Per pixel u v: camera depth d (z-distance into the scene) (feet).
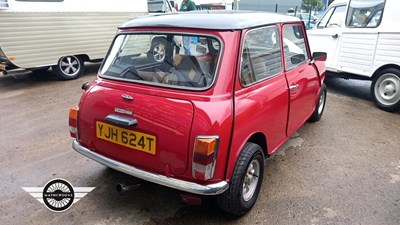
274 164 11.88
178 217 8.84
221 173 7.60
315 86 13.66
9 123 15.55
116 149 8.37
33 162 11.72
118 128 8.14
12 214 8.86
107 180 10.59
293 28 11.75
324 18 21.62
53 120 16.01
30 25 21.38
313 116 15.70
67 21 23.43
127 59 9.05
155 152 7.66
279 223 8.65
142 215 8.90
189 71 7.95
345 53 19.88
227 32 7.90
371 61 18.47
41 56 22.56
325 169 11.57
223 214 8.98
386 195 10.02
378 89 18.49
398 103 17.52
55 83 23.71
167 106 7.53
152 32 8.70
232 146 7.71
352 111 18.11
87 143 9.04
